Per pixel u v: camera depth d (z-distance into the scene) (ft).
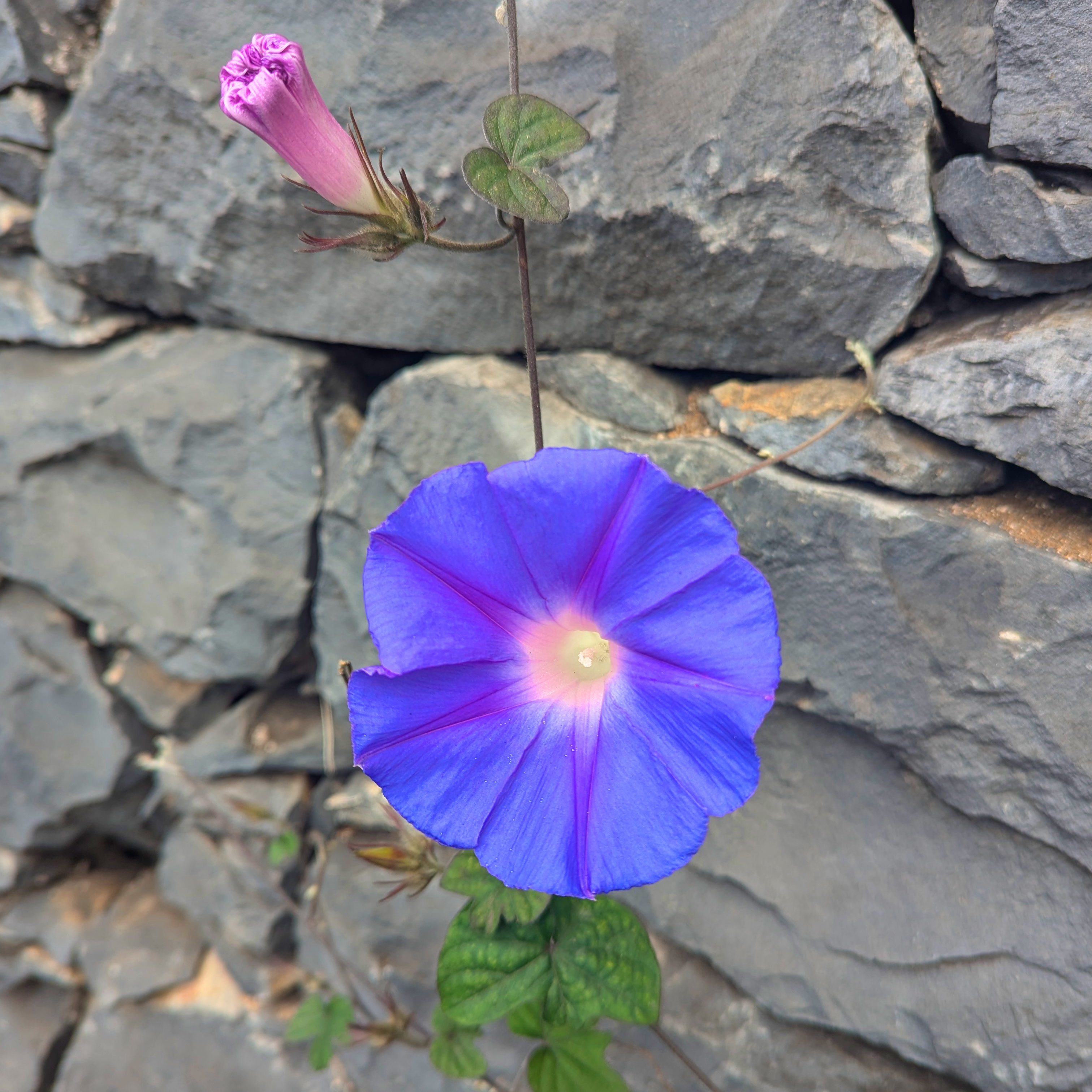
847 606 0.72
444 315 0.81
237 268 0.85
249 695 1.05
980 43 0.63
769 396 0.74
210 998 1.11
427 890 0.98
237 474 0.91
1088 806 0.67
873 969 0.77
